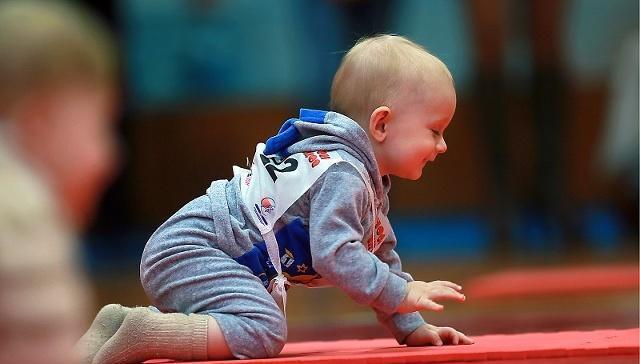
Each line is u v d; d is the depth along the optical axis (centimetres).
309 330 582
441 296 336
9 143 180
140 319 324
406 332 358
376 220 360
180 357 325
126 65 1407
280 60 1472
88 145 183
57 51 179
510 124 1163
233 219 346
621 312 591
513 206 1088
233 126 1479
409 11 1409
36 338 172
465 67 1404
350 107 364
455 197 1399
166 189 1476
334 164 344
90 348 326
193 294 339
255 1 1467
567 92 1252
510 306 674
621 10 1397
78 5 1292
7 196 175
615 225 1253
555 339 354
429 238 1231
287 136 357
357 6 1041
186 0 1466
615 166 1224
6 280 171
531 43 1062
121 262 1221
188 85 1479
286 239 344
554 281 771
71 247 180
